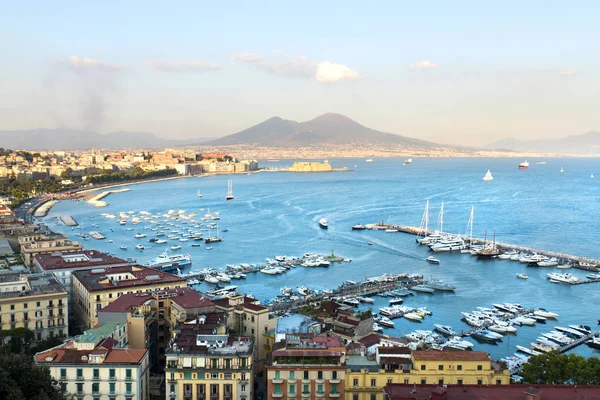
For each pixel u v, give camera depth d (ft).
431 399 370.32
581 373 487.61
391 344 564.30
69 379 491.72
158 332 642.22
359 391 471.62
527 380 518.78
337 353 481.87
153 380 559.38
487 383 465.06
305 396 474.49
